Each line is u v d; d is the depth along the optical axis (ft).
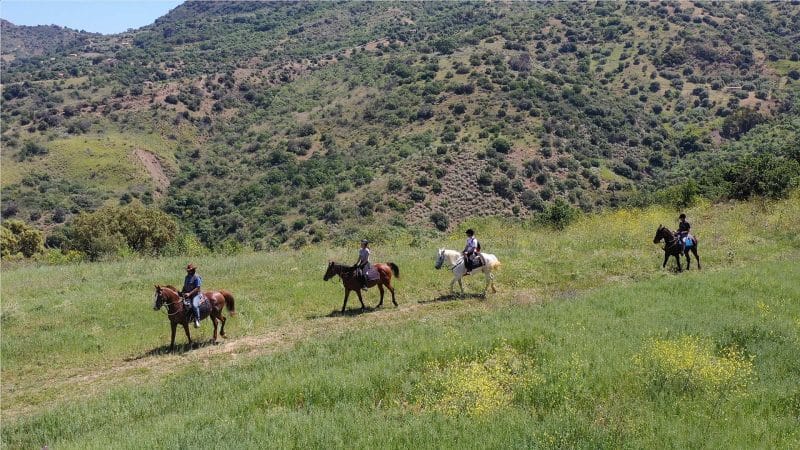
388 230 164.45
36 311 62.44
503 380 34.14
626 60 431.02
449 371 35.45
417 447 25.72
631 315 46.32
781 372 33.88
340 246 116.57
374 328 51.85
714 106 343.67
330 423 28.89
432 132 314.14
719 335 39.63
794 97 330.34
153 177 336.08
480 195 233.14
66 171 321.52
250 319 58.75
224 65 599.16
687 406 29.58
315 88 508.12
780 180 114.32
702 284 55.77
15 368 49.06
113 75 521.65
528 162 251.39
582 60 441.68
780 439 25.68
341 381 35.19
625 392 31.55
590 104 326.65
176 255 125.90
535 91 334.65
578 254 80.18
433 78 405.18
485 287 63.98
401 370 36.63
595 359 36.06
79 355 51.29
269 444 26.66
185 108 449.06
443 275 72.23
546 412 29.94
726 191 124.16
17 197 284.00
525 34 511.81
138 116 422.82
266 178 303.89
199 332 56.08
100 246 127.95
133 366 48.60
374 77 474.90
